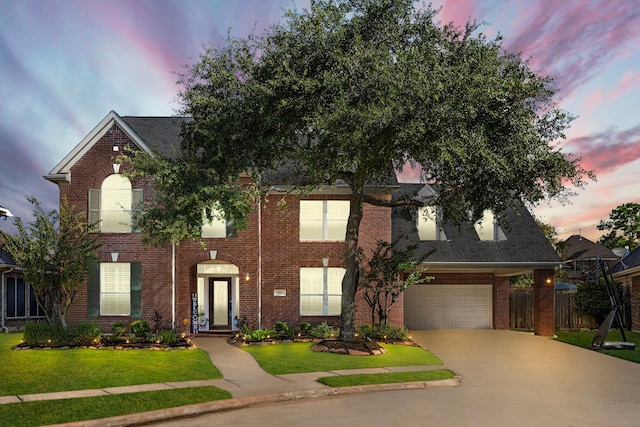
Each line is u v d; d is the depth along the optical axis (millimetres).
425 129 16734
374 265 23906
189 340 22578
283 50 18062
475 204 20703
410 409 12086
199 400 12406
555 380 16391
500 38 18172
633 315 31906
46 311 20922
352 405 12523
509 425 10773
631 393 14516
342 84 17344
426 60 17438
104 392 13016
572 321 32125
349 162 18250
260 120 18938
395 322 26328
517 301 32219
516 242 28969
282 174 26031
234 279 27953
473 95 16797
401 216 30531
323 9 18203
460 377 16297
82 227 22453
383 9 18391
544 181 19453
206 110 19391
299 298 26219
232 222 26172
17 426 10219
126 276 25625
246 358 18984
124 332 23641
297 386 14242
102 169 25484
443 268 28078
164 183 19375
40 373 14977
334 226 26672
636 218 58188
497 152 18047
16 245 20781
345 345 20406
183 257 25938
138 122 28938
